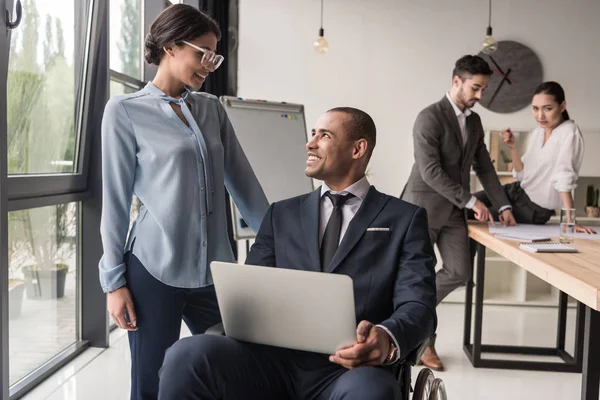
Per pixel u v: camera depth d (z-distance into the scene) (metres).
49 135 3.08
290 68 5.34
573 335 4.18
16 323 2.89
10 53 2.62
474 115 3.48
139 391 1.86
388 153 5.34
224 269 1.44
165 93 1.85
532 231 3.21
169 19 1.78
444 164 3.45
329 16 5.29
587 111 5.19
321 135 1.70
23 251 2.93
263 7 5.31
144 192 1.82
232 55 5.35
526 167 3.68
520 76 5.21
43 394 2.85
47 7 2.90
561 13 5.15
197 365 1.46
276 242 1.72
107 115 1.78
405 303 1.54
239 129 3.71
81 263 3.59
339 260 1.62
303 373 1.59
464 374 3.32
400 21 5.26
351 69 5.31
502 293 5.28
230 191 2.16
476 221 3.74
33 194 2.86
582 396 2.13
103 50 3.39
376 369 1.38
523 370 3.42
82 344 3.58
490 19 5.16
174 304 1.84
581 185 5.22
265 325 1.46
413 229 1.64
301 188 3.89
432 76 5.28
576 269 2.12
